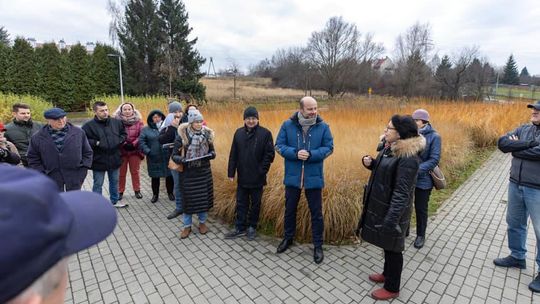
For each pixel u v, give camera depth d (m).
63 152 4.19
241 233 4.40
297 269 3.59
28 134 4.85
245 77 50.12
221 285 3.29
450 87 33.09
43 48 26.98
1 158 3.62
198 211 4.26
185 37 31.20
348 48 42.50
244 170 4.15
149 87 29.95
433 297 3.10
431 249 4.04
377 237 2.92
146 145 5.39
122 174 5.80
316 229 3.77
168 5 30.47
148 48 29.73
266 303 3.02
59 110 4.14
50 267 0.56
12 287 0.49
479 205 5.61
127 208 5.43
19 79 26.02
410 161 2.71
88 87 28.27
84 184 6.90
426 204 4.04
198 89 29.77
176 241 4.25
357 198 4.46
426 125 3.98
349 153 5.35
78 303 3.01
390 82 42.03
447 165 7.27
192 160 4.11
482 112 12.64
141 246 4.11
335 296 3.12
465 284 3.31
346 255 3.89
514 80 59.41
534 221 3.27
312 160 3.60
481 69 32.53
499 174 7.84
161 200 5.82
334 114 10.41
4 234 0.48
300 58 46.84
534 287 3.19
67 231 0.59
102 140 5.04
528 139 3.30
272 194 4.64
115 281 3.36
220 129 7.66
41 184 0.58
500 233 4.51
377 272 3.53
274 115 9.06
